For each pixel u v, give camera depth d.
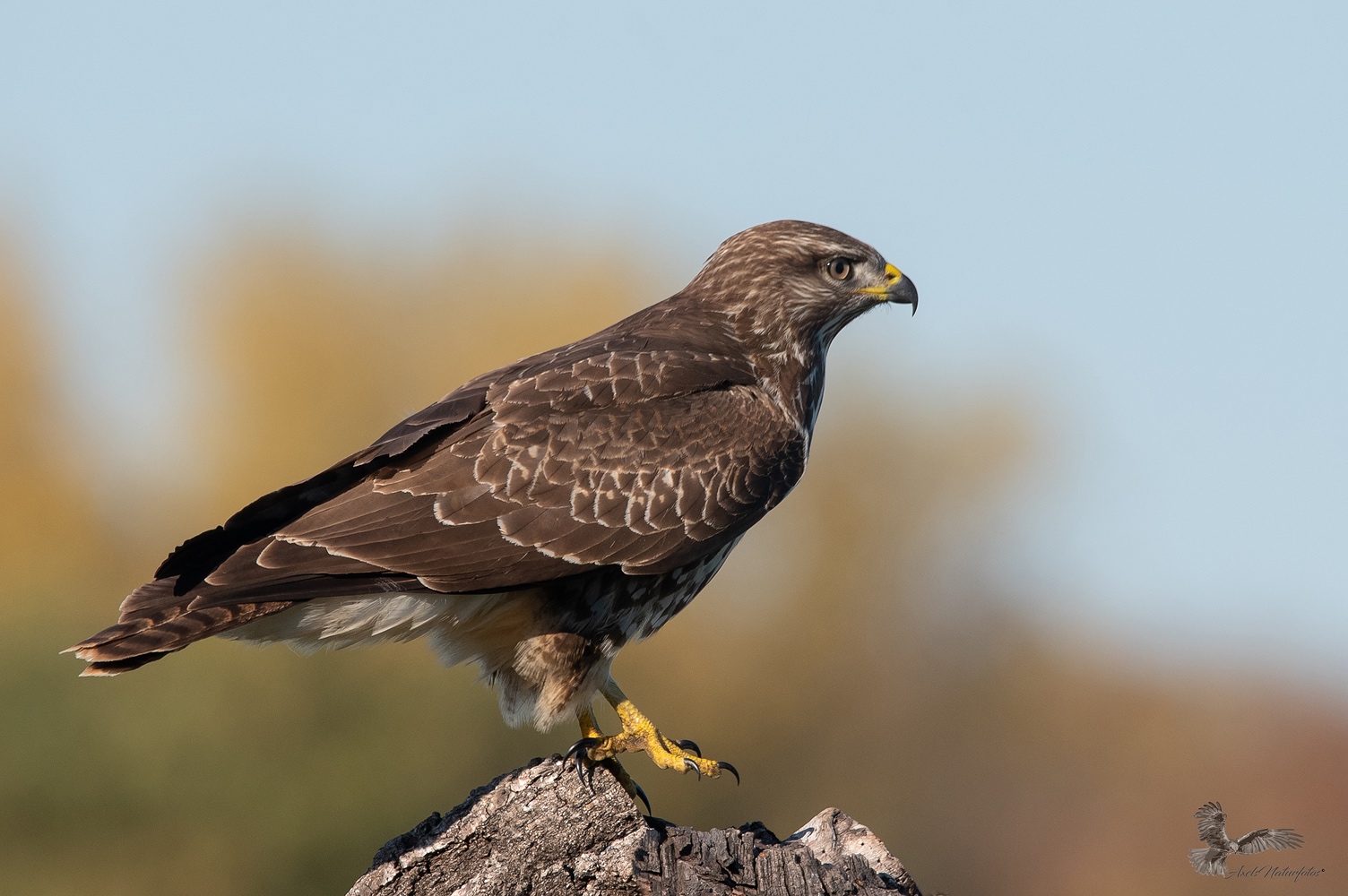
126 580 26.95
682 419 7.61
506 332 27.27
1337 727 29.38
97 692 18.19
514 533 7.10
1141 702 30.91
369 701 18.58
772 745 28.50
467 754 19.36
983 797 30.33
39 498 27.09
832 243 8.47
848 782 29.67
